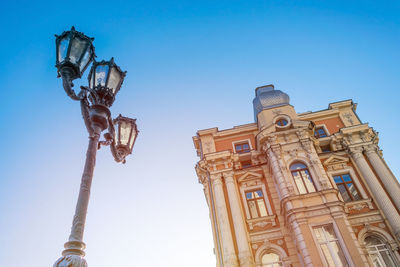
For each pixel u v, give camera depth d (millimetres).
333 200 17484
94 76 6660
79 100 5984
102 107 6215
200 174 23672
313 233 16391
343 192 20234
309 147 20484
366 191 19844
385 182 19656
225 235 18734
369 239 18000
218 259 19000
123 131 7977
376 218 18344
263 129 21906
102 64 6887
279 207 19938
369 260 16594
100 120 6102
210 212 22141
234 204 20000
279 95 25219
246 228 19328
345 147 22062
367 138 22062
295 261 17516
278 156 20312
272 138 21219
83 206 5066
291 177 19312
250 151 23250
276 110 23688
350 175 20844
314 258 15414
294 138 21250
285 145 20938
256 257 18078
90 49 6629
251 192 21469
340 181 20766
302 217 16938
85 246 4758
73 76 6020
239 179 21875
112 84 6770
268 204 20438
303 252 15891
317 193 17875
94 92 6309
